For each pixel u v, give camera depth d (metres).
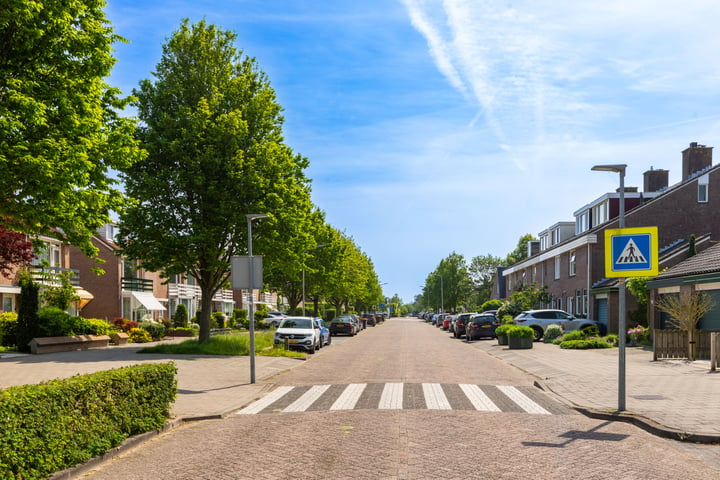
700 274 20.78
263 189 24.00
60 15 10.51
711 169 34.31
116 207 12.32
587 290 35.28
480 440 7.98
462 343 32.84
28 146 9.95
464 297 96.56
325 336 30.00
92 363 18.53
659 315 25.50
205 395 12.70
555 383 13.72
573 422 9.30
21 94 9.55
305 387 14.02
